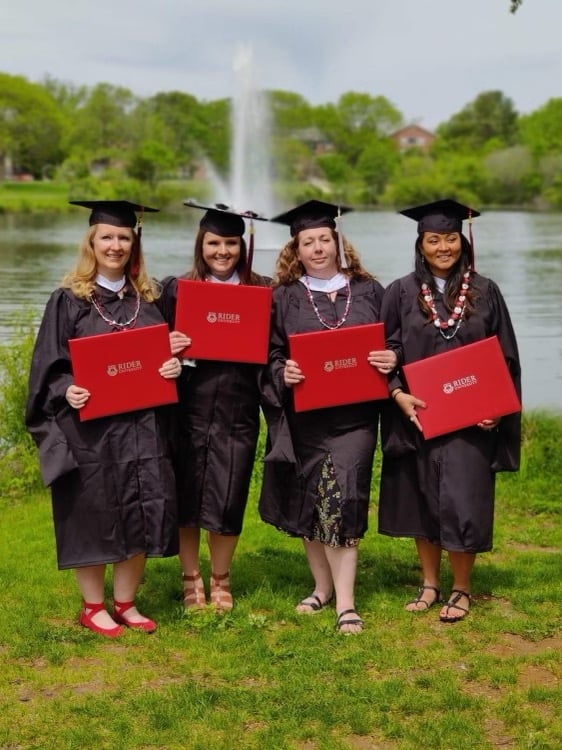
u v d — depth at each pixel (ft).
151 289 16.66
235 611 17.30
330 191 297.12
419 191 286.05
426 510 16.96
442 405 16.33
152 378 15.90
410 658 15.34
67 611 17.61
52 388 15.89
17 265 85.97
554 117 286.46
